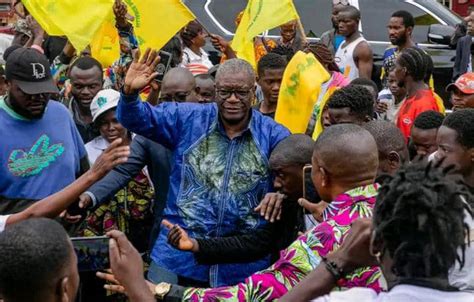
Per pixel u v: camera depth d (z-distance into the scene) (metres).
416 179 2.81
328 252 3.49
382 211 2.84
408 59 7.11
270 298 3.52
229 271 4.98
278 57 6.69
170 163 5.46
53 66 8.46
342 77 6.66
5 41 10.53
